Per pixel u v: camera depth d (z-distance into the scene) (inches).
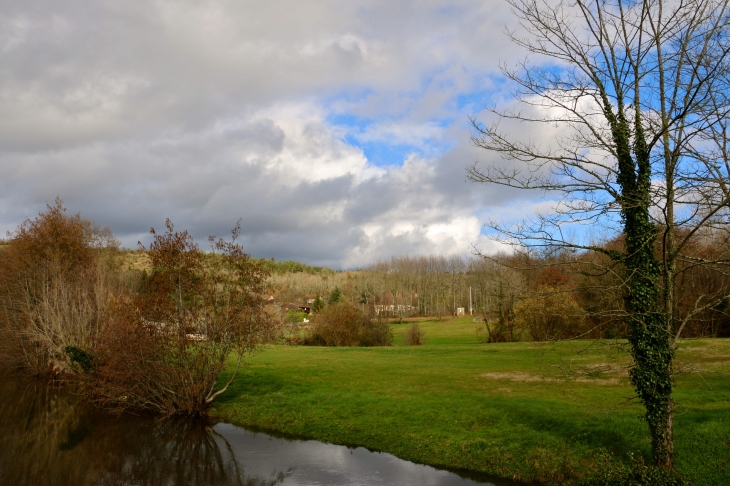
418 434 621.0
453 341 2309.3
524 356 1284.4
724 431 478.0
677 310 435.8
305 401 825.5
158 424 778.8
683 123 373.4
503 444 550.9
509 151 437.1
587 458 482.6
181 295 810.8
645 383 407.2
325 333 1937.7
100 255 1851.6
